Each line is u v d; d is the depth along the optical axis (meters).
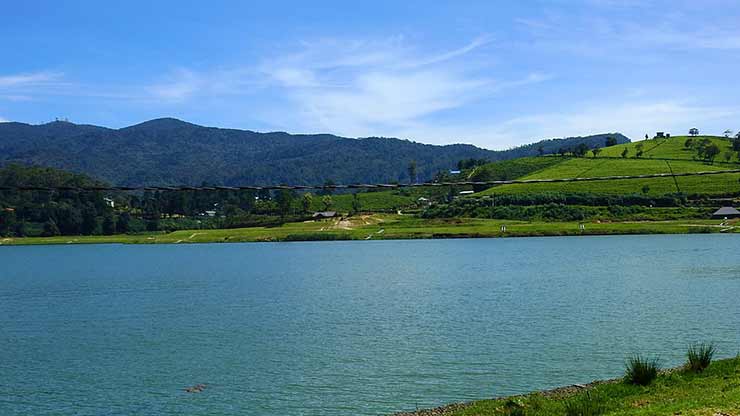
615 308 76.44
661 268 120.62
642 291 90.94
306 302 92.75
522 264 139.00
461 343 59.44
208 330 71.75
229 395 46.41
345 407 42.69
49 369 55.31
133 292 112.94
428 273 128.25
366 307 85.38
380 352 57.16
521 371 48.97
